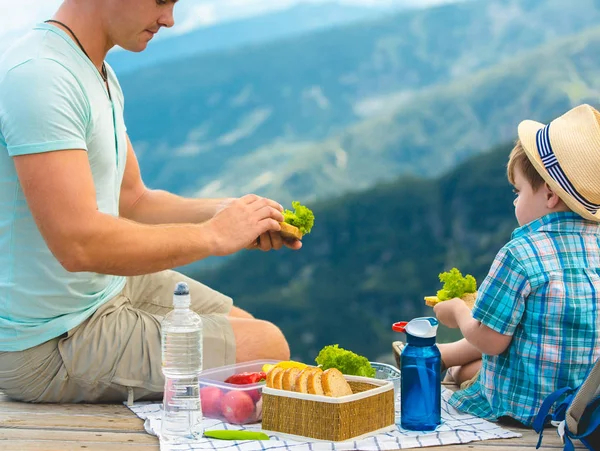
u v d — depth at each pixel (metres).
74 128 2.82
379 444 2.65
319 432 2.65
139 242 2.81
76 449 2.63
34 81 2.79
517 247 2.83
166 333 2.76
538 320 2.81
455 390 3.38
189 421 2.70
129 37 3.05
